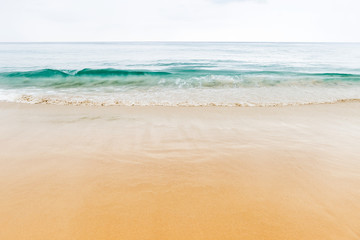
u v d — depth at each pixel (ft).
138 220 6.98
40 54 108.06
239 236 6.44
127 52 129.59
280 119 19.21
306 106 24.47
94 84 38.93
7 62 71.56
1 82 38.96
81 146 12.73
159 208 7.56
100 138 14.02
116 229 6.59
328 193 8.53
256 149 12.70
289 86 37.99
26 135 14.33
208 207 7.66
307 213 7.40
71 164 10.57
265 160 11.33
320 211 7.50
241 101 27.14
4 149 12.09
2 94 28.96
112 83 39.88
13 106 22.62
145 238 6.30
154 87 36.76
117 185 8.90
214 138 14.38
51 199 7.90
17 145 12.68
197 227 6.74
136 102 26.07
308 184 9.16
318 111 22.21
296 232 6.60
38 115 19.29
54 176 9.46
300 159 11.44
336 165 10.83
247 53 127.85
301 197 8.27
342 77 43.47
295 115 20.61
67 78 43.09
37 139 13.67
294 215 7.30
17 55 100.89
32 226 6.63
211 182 9.25
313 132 15.85
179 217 7.15
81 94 30.40
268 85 38.70
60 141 13.41
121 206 7.61
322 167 10.62
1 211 7.22
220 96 30.01
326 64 74.64
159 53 123.95
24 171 9.82
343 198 8.21
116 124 16.99
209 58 95.45
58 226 6.65
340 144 13.58
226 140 14.06
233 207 7.68
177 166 10.62
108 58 90.79
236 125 17.26
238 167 10.59
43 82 39.68
